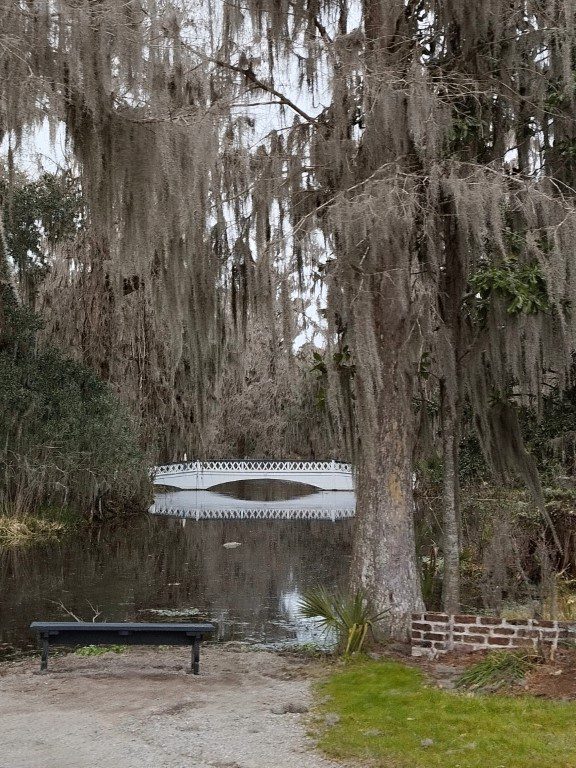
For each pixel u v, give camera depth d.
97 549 16.36
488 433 7.43
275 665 6.32
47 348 19.06
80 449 18.61
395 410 6.83
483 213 5.86
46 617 9.52
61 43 6.68
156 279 8.10
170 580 12.45
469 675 5.41
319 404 7.27
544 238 6.33
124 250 7.49
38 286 20.28
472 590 9.10
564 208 6.21
